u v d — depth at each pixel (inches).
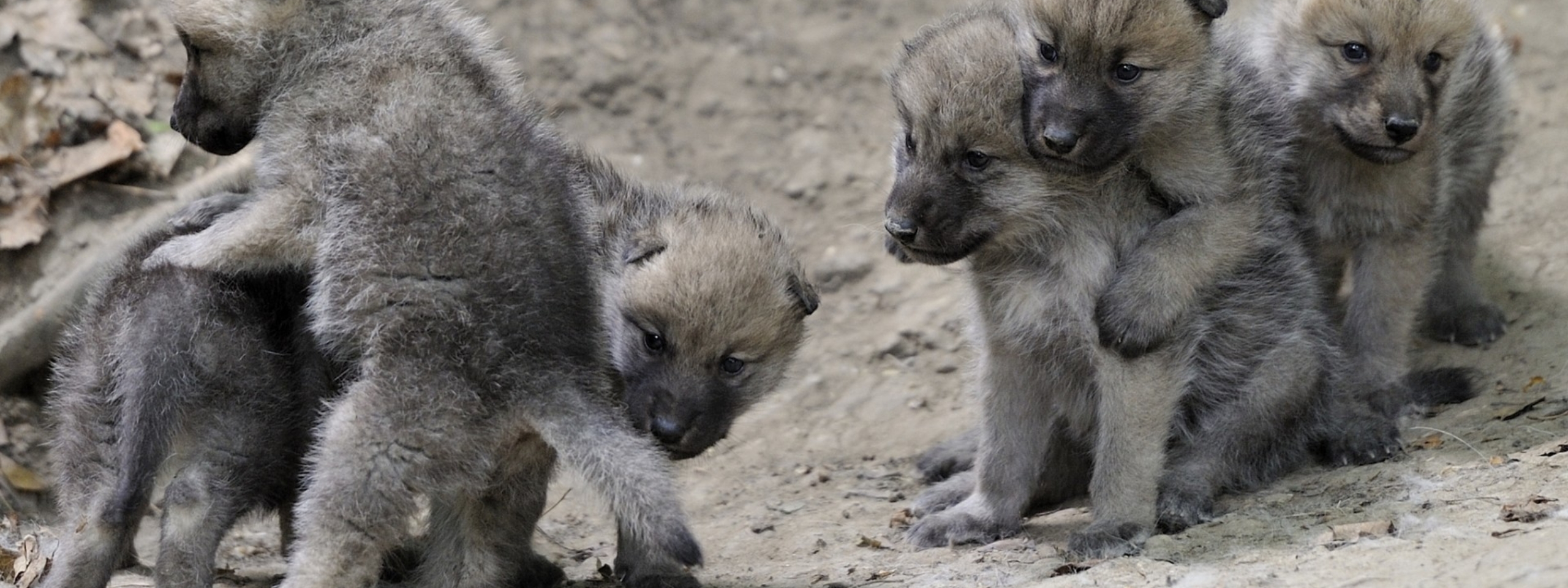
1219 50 428.8
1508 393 468.1
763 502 500.7
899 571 398.3
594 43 687.7
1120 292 399.5
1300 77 470.6
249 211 389.7
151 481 360.2
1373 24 455.5
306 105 398.0
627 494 348.8
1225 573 346.9
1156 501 404.2
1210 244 407.8
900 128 418.3
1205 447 431.2
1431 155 468.4
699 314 402.6
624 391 408.2
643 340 408.8
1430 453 427.8
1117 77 395.9
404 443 348.8
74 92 563.8
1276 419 436.8
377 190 371.9
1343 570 329.7
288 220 381.7
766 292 413.1
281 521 411.8
